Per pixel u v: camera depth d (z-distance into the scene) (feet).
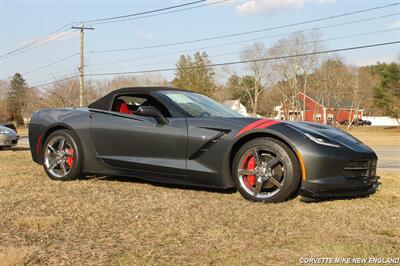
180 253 8.91
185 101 16.24
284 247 9.24
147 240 9.75
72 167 17.34
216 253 8.91
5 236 10.16
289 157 13.26
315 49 187.32
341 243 9.48
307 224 10.98
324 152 13.07
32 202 13.52
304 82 204.64
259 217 11.65
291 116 212.23
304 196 13.20
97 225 10.96
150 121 15.70
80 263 8.42
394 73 194.29
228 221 11.24
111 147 16.47
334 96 225.56
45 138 18.37
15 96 241.55
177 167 14.89
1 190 15.51
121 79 198.49
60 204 13.20
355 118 242.78
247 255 8.77
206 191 15.40
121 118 16.39
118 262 8.45
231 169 14.37
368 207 12.90
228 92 254.27
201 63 245.04
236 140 13.98
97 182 17.26
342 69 216.54
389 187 16.44
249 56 205.36
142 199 13.91
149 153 15.56
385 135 141.79
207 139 14.38
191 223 11.05
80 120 17.33
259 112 242.37
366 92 231.09
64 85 188.85
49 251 9.08
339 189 13.26
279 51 195.00
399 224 11.00
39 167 22.36
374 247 9.18
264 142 13.61
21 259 8.45
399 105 191.11
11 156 30.19
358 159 13.55
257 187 13.67
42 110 18.92
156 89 16.71
